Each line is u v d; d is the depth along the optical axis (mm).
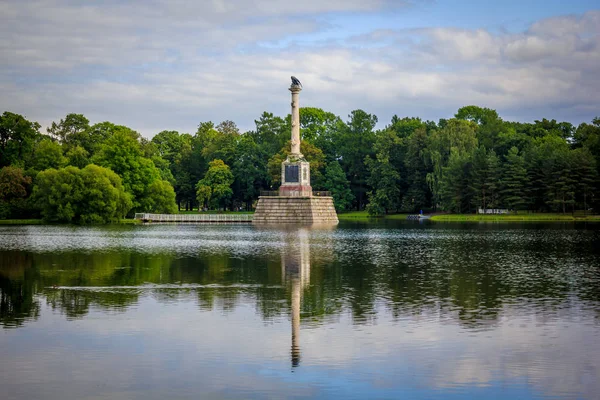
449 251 81125
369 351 35000
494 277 58594
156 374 31672
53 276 59219
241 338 37438
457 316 42531
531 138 178125
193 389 29891
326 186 188000
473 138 170375
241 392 29578
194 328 39594
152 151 193375
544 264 67625
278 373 31812
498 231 117875
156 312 43812
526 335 37812
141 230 125625
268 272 61938
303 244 92188
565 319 41625
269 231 123750
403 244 91562
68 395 29203
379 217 183875
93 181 140875
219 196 191500
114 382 30672
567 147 170000
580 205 159625
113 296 49344
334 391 29719
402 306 45625
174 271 62562
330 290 51781
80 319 41812
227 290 51938
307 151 187625
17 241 96375
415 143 181750
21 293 50500
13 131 155875
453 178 158500
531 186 156125
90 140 178500
